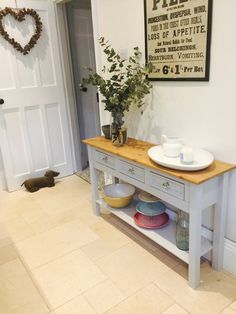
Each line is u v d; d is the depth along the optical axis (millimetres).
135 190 2406
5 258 2021
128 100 1901
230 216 1712
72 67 3256
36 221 2494
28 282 1790
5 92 2811
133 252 2025
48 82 3061
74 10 3172
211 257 1836
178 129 1906
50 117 3172
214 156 1721
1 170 3127
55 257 2010
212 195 1602
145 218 2088
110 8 2178
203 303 1571
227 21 1457
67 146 3381
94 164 2322
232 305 1553
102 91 2041
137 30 2002
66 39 3098
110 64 2336
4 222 2498
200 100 1709
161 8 1763
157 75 1934
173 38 1747
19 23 2729
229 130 1598
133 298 1629
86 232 2293
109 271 1850
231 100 1545
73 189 3117
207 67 1605
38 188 3125
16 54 2787
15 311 1584
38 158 3201
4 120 2877
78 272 1854
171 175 1563
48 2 2861
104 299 1632
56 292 1701
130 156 1860
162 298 1617
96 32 2387
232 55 1479
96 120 3732
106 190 2447
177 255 1736
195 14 1583
